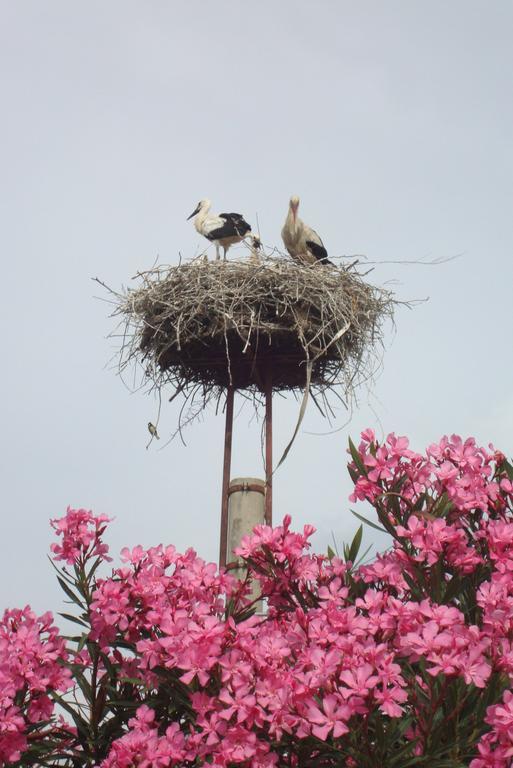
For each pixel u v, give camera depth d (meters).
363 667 6.19
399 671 6.32
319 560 8.52
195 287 13.54
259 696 6.66
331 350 13.91
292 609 8.02
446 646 6.18
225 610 8.03
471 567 7.61
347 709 6.04
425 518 7.63
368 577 7.84
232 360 13.95
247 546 8.16
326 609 7.07
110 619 7.57
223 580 7.97
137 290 14.09
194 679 7.02
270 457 12.87
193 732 6.89
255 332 13.53
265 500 12.20
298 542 8.00
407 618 6.83
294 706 6.34
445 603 7.46
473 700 6.58
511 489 8.30
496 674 6.45
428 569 7.76
